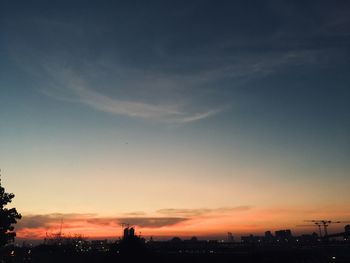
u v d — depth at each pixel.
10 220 42.94
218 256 69.50
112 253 54.06
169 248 90.69
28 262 59.97
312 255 95.69
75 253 62.19
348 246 105.31
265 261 77.12
